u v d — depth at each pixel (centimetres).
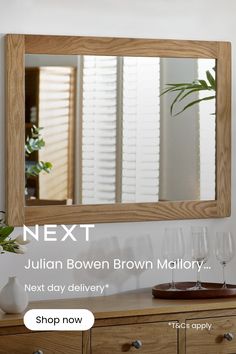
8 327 323
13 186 353
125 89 373
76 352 333
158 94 379
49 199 361
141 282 382
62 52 361
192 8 386
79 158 367
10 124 351
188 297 361
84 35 367
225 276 397
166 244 365
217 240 372
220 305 352
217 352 354
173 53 380
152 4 379
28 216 356
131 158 376
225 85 390
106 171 372
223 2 392
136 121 376
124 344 339
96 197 370
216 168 390
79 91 366
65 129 363
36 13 359
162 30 381
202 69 386
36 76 357
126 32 375
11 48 351
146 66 376
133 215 375
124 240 378
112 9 372
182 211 384
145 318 342
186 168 386
